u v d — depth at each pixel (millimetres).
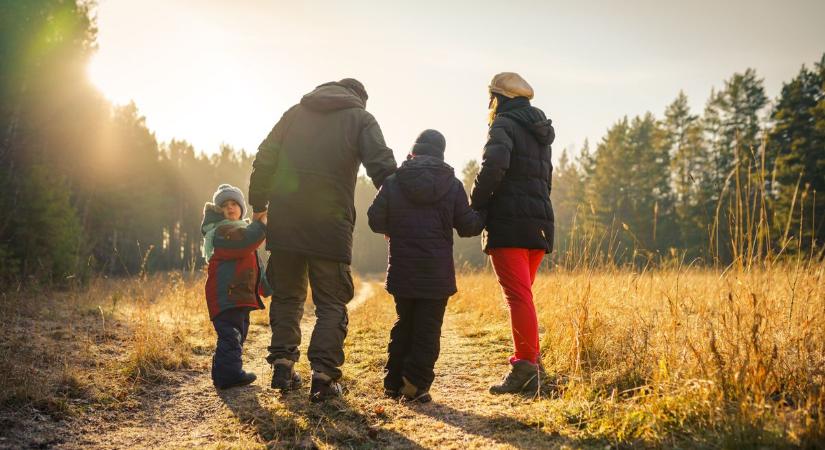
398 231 3217
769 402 2371
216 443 2516
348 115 3248
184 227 62969
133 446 2492
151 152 49812
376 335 5742
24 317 5699
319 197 3135
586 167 59188
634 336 3494
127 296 8117
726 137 41156
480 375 3775
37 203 12641
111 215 31609
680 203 41750
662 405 2455
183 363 4062
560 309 4430
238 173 82938
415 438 2527
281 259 3240
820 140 26250
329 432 2604
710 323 2977
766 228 3219
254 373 3820
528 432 2535
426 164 3213
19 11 14711
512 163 3363
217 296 3473
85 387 3211
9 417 2656
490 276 9648
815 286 3295
